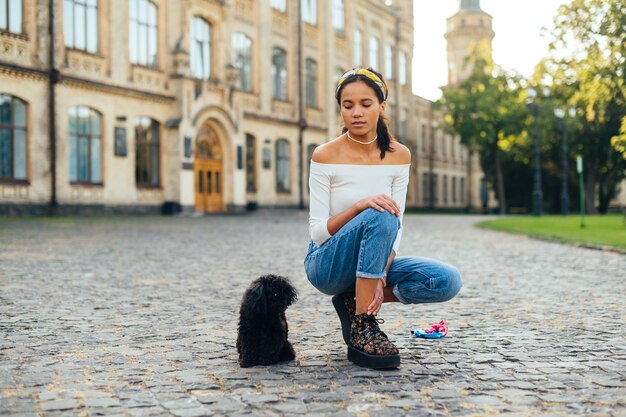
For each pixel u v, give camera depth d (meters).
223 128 34.66
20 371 4.23
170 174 31.23
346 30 47.62
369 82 4.26
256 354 4.32
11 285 8.23
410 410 3.40
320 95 44.31
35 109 25.06
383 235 4.21
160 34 31.11
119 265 10.59
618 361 4.48
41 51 25.38
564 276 9.66
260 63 38.19
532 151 52.78
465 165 72.56
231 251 13.42
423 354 4.69
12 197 24.27
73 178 26.83
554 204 59.22
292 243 15.75
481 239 18.22
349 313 4.55
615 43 20.53
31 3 25.02
